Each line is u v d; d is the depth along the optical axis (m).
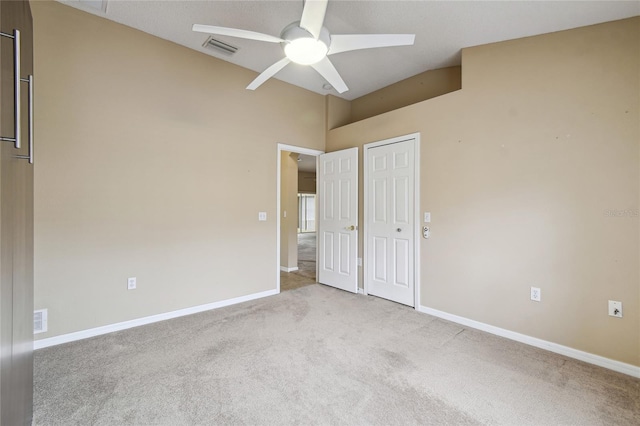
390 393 1.79
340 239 4.08
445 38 2.68
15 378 1.13
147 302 2.82
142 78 2.77
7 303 1.02
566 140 2.27
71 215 2.43
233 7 2.38
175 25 2.66
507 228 2.57
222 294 3.33
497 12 2.23
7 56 1.03
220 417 1.57
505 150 2.59
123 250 2.68
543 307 2.38
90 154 2.51
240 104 3.46
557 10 2.09
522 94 2.50
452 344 2.43
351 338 2.53
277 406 1.66
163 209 2.90
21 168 1.25
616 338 2.07
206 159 3.19
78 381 1.88
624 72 2.05
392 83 3.90
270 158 3.75
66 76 2.40
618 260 2.06
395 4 2.23
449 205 2.97
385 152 3.57
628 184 2.03
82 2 2.36
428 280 3.14
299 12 2.42
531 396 1.77
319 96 4.32
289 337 2.54
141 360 2.14
